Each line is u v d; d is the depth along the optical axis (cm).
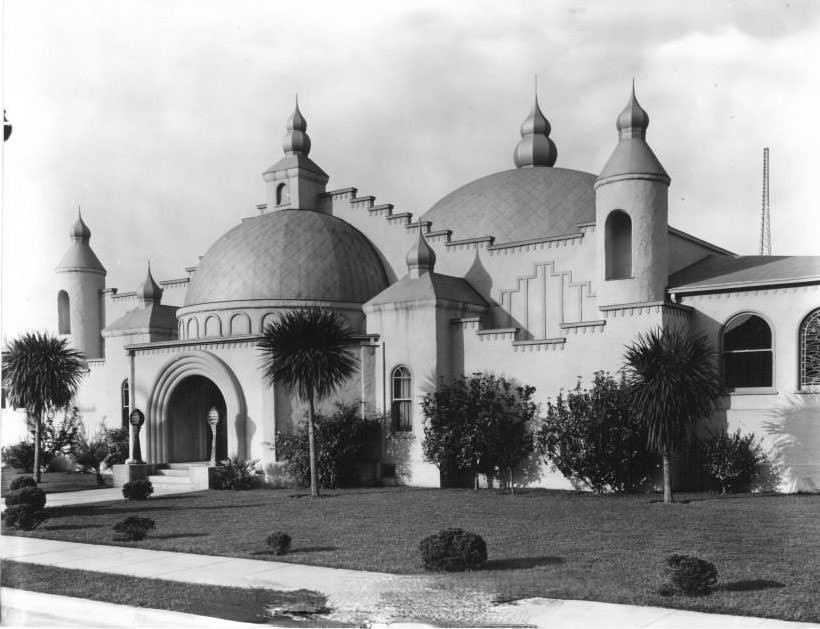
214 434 3247
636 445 2617
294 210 3972
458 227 3669
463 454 2870
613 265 2998
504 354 2995
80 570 1591
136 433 3378
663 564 1484
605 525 1945
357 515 2216
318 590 1389
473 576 1437
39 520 2117
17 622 1292
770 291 2681
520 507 2319
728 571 1416
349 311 3638
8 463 4084
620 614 1183
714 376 2403
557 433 2720
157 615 1262
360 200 3994
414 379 3098
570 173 3797
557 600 1266
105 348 4247
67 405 3912
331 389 3080
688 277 2930
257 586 1427
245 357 3266
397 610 1255
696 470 2677
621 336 2742
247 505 2503
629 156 2889
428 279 3178
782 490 2578
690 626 1116
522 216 3572
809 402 2569
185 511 2397
